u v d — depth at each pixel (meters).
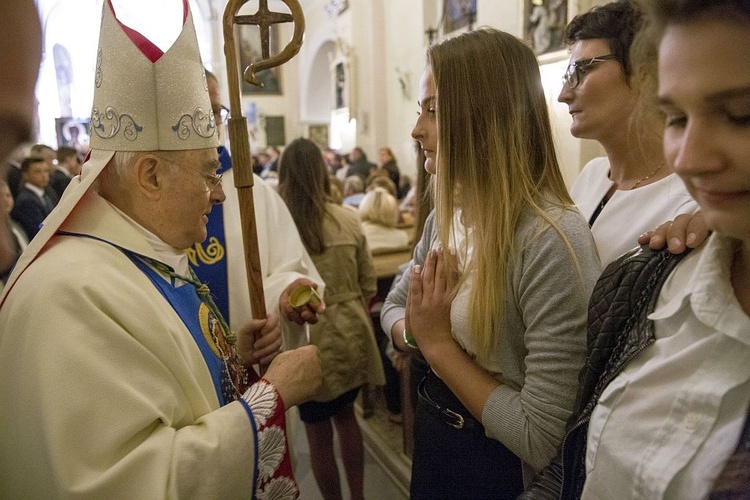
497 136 1.03
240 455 0.95
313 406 2.22
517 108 1.04
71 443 0.82
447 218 1.08
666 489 0.59
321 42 12.59
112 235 1.02
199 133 1.09
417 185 1.91
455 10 6.52
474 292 1.02
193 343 1.05
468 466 1.12
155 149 1.04
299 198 2.26
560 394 0.91
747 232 0.50
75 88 10.98
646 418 0.65
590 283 0.94
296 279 1.67
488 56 1.04
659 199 1.20
